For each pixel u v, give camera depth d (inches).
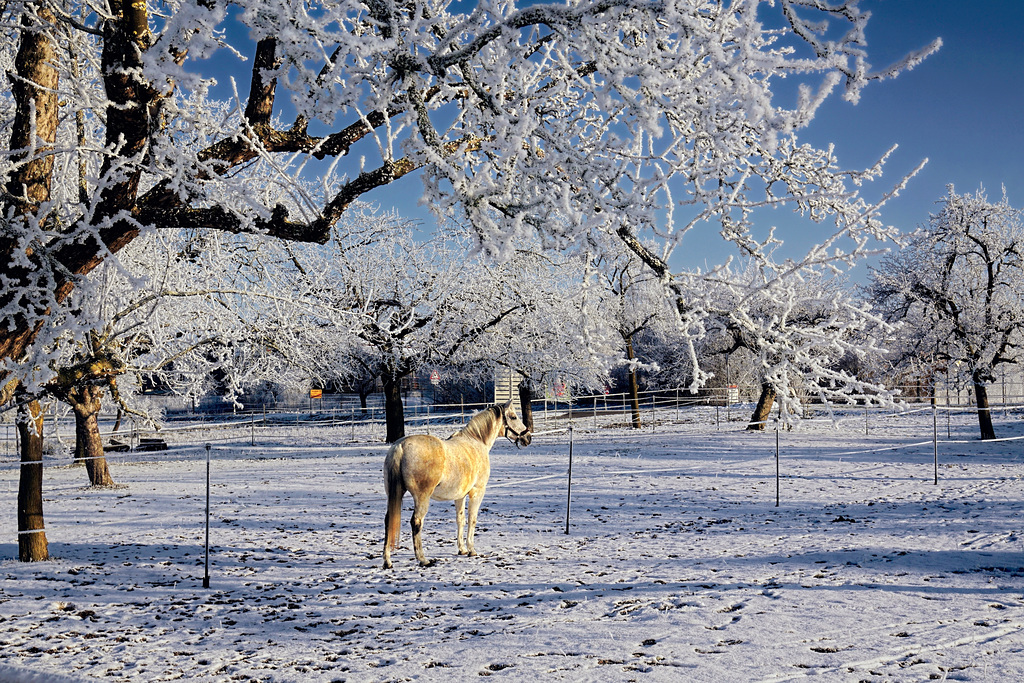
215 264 458.9
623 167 161.8
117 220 185.3
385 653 228.1
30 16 198.7
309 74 151.2
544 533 454.0
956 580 303.4
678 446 1052.5
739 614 259.6
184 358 567.5
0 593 318.3
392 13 160.7
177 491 673.0
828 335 154.3
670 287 162.7
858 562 343.3
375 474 802.2
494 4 156.2
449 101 209.5
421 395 2080.5
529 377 1245.1
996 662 202.8
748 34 117.8
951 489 596.1
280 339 519.5
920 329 1095.6
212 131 174.7
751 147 169.3
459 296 1127.6
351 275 980.6
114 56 174.4
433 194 159.9
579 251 163.8
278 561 383.2
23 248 176.6
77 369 328.5
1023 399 1583.4
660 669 202.5
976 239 1080.8
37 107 203.6
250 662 223.3
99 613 286.2
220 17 138.3
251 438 1302.9
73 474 826.8
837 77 111.1
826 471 740.7
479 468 394.3
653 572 338.0
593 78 185.2
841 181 185.6
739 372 1770.4
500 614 272.5
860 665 203.0
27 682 66.9
